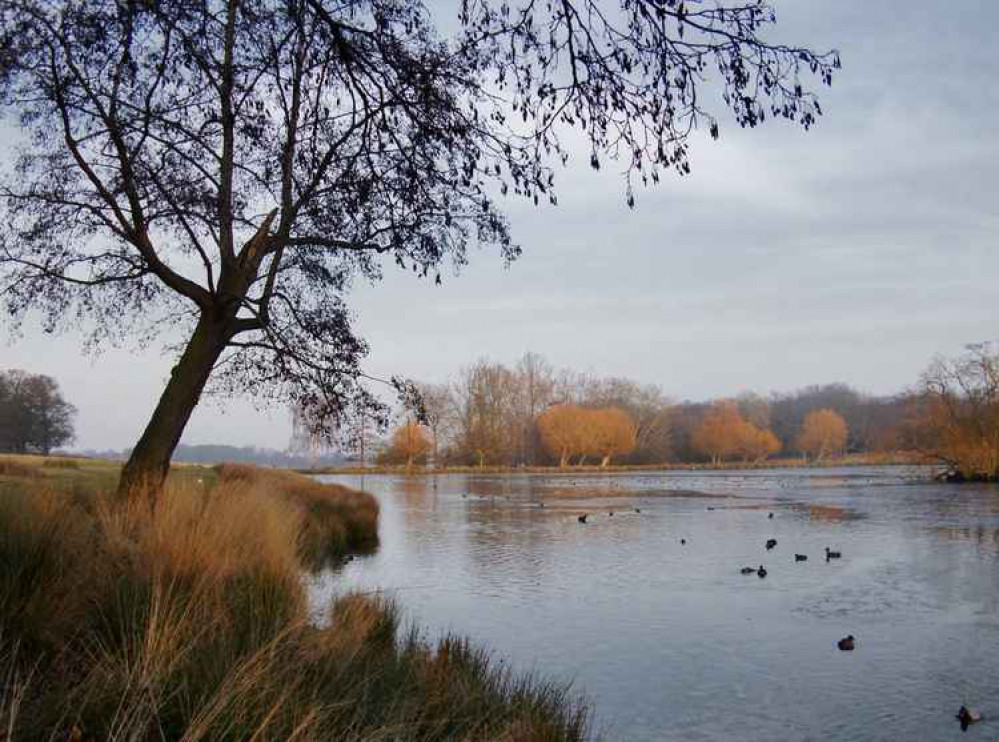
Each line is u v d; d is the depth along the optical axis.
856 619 13.12
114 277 11.03
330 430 11.81
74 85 8.72
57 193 10.62
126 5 6.29
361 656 6.71
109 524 8.00
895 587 15.90
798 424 142.88
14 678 4.48
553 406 110.56
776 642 11.70
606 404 120.75
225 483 12.58
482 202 7.37
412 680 6.41
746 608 14.04
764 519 30.98
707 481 69.06
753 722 8.45
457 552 21.72
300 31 6.25
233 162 10.25
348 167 7.12
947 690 9.54
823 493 47.72
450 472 101.12
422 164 6.70
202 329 11.05
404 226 7.38
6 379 77.44
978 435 56.81
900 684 9.73
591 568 18.75
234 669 4.72
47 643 5.30
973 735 8.17
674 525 29.06
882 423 114.69
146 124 9.04
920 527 26.92
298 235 11.17
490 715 6.09
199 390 11.04
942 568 18.17
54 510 7.41
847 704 9.02
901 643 11.61
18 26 7.21
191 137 9.52
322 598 11.20
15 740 3.64
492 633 12.10
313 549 18.80
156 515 8.62
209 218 10.79
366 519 26.20
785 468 107.69
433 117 6.18
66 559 6.55
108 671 4.63
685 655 10.95
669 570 18.34
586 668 10.32
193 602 6.24
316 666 5.69
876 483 58.75
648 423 118.50
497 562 19.77
